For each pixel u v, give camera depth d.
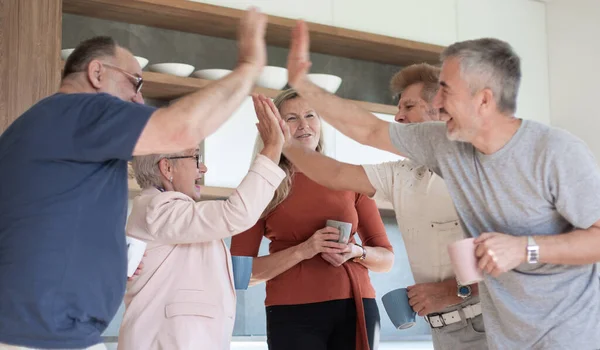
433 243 2.38
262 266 2.57
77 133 1.66
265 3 4.17
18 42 3.37
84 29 3.92
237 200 2.09
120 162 1.76
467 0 4.90
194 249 2.18
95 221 1.68
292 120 2.71
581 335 1.88
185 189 2.33
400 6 4.62
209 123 1.70
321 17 4.33
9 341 1.63
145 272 2.13
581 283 1.90
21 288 1.61
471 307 2.30
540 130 1.90
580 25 5.01
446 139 2.04
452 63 1.93
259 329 4.25
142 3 3.80
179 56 4.17
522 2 5.14
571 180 1.85
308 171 2.41
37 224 1.63
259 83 4.10
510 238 1.86
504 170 1.92
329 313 2.53
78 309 1.66
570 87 5.05
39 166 1.66
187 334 2.07
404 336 4.70
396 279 4.73
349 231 2.54
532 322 1.91
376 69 4.85
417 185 2.37
